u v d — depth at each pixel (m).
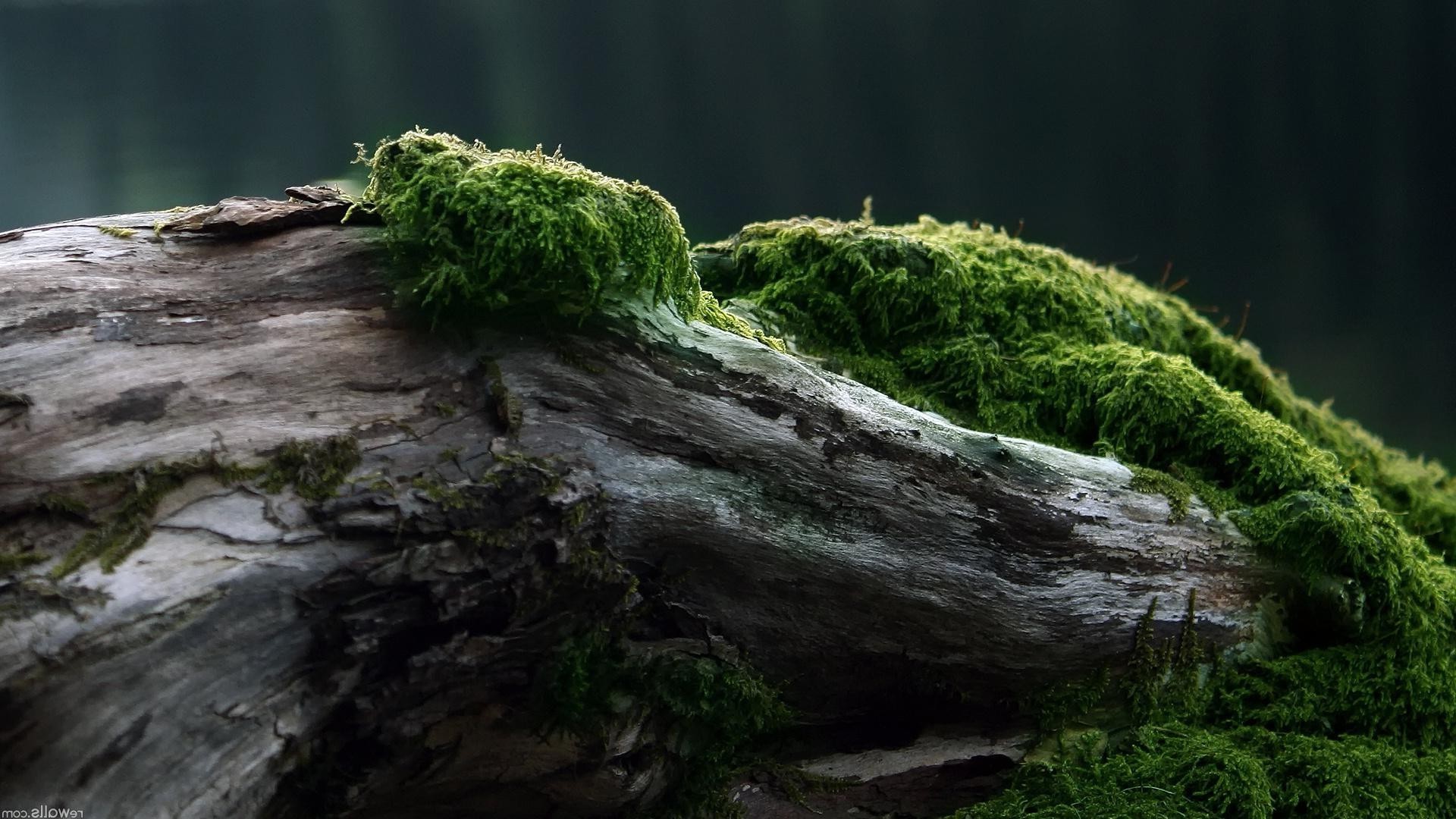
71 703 1.38
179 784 1.39
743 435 1.48
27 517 1.39
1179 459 1.65
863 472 1.50
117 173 4.45
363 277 1.46
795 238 1.69
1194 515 1.59
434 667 1.43
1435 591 1.63
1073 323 1.73
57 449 1.40
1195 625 1.58
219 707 1.40
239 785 1.40
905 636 1.52
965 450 1.53
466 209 1.44
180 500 1.40
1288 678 1.60
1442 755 1.60
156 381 1.41
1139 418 1.65
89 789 1.38
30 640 1.37
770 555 1.49
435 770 1.46
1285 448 1.64
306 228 1.46
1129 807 1.53
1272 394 1.81
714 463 1.48
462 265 1.44
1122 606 1.55
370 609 1.42
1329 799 1.56
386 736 1.43
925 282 1.68
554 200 1.45
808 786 1.53
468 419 1.44
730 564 1.48
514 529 1.43
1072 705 1.56
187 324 1.43
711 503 1.48
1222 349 1.83
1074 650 1.55
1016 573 1.53
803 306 1.67
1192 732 1.57
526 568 1.44
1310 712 1.59
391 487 1.42
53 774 1.37
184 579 1.39
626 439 1.46
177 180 4.41
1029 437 1.66
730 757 1.52
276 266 1.45
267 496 1.41
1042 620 1.54
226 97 4.75
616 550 1.46
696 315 1.52
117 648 1.38
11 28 4.67
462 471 1.43
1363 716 1.60
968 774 1.56
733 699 1.50
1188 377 1.66
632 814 1.50
